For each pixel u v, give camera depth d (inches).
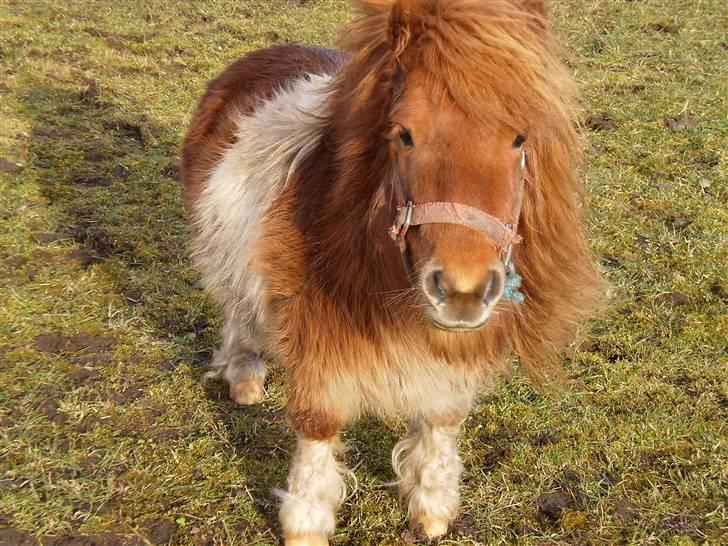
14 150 214.2
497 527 109.7
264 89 124.3
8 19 315.6
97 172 208.1
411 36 70.7
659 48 281.7
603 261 168.1
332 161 89.4
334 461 105.0
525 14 72.3
